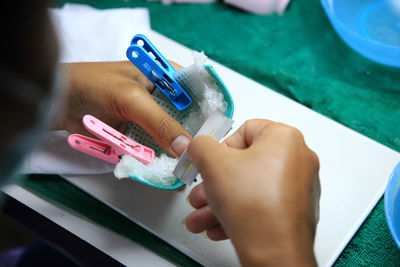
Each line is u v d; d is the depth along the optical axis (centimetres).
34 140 22
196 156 35
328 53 65
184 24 70
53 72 19
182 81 44
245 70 65
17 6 16
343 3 64
